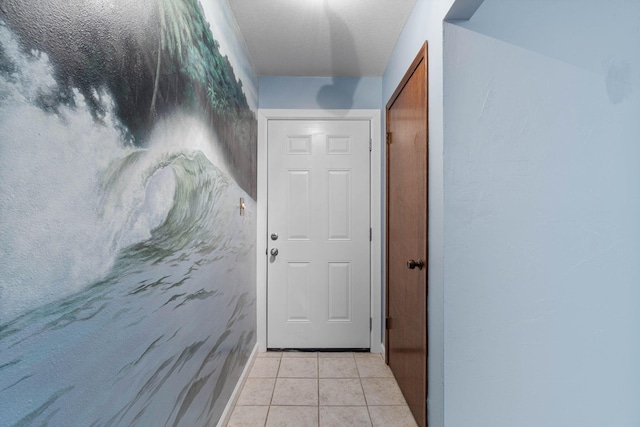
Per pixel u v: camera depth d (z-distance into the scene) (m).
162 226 0.90
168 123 0.93
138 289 0.79
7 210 0.46
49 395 0.54
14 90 0.46
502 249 1.18
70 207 0.57
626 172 1.19
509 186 1.17
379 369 2.07
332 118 2.32
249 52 1.99
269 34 1.80
